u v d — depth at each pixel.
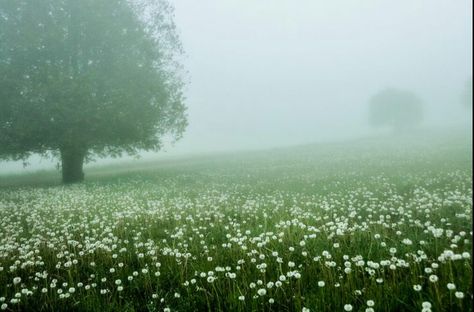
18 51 19.30
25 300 4.61
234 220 8.48
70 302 4.54
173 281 4.96
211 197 12.67
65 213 10.74
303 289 4.30
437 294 3.52
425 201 9.16
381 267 4.75
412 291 3.95
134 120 21.59
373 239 6.02
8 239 7.55
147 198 13.06
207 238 7.19
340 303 3.89
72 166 22.22
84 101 19.62
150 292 4.75
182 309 4.18
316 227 7.24
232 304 4.14
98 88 20.67
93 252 6.25
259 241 6.26
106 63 21.48
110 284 5.09
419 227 6.78
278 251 5.70
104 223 9.06
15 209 11.49
